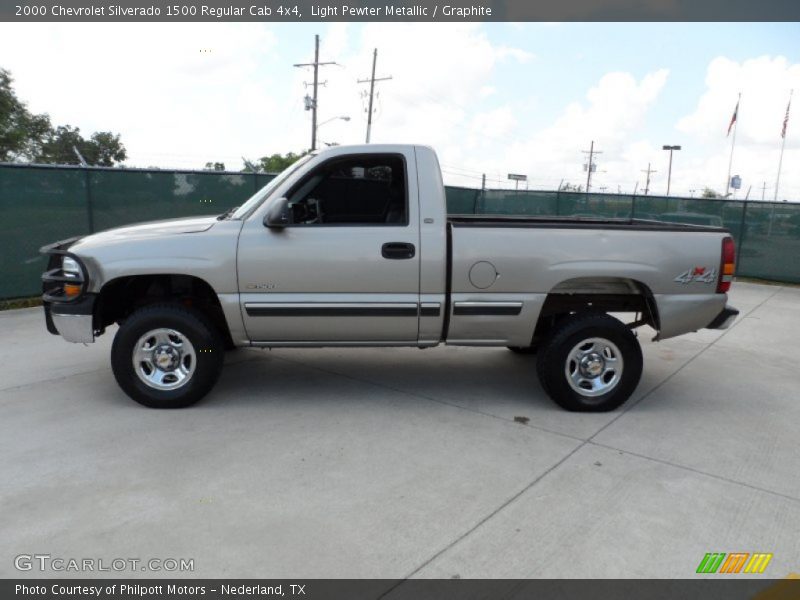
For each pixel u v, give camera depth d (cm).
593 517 319
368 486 348
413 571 271
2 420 439
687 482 361
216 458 382
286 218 432
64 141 4159
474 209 1659
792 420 470
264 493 338
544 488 350
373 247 443
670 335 477
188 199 1026
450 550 288
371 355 634
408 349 661
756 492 351
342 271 445
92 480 350
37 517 310
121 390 507
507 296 456
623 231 458
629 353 467
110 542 289
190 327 451
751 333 788
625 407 492
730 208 1356
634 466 381
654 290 462
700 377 583
